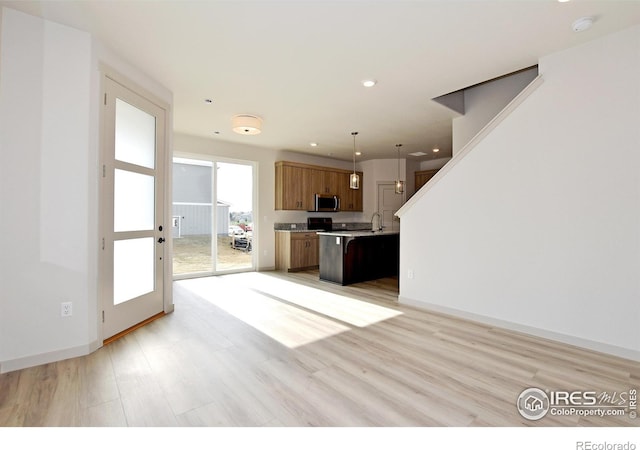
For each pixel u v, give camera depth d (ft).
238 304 12.82
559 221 8.76
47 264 7.52
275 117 14.84
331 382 6.68
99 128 8.41
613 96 7.93
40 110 7.43
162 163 11.27
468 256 10.78
